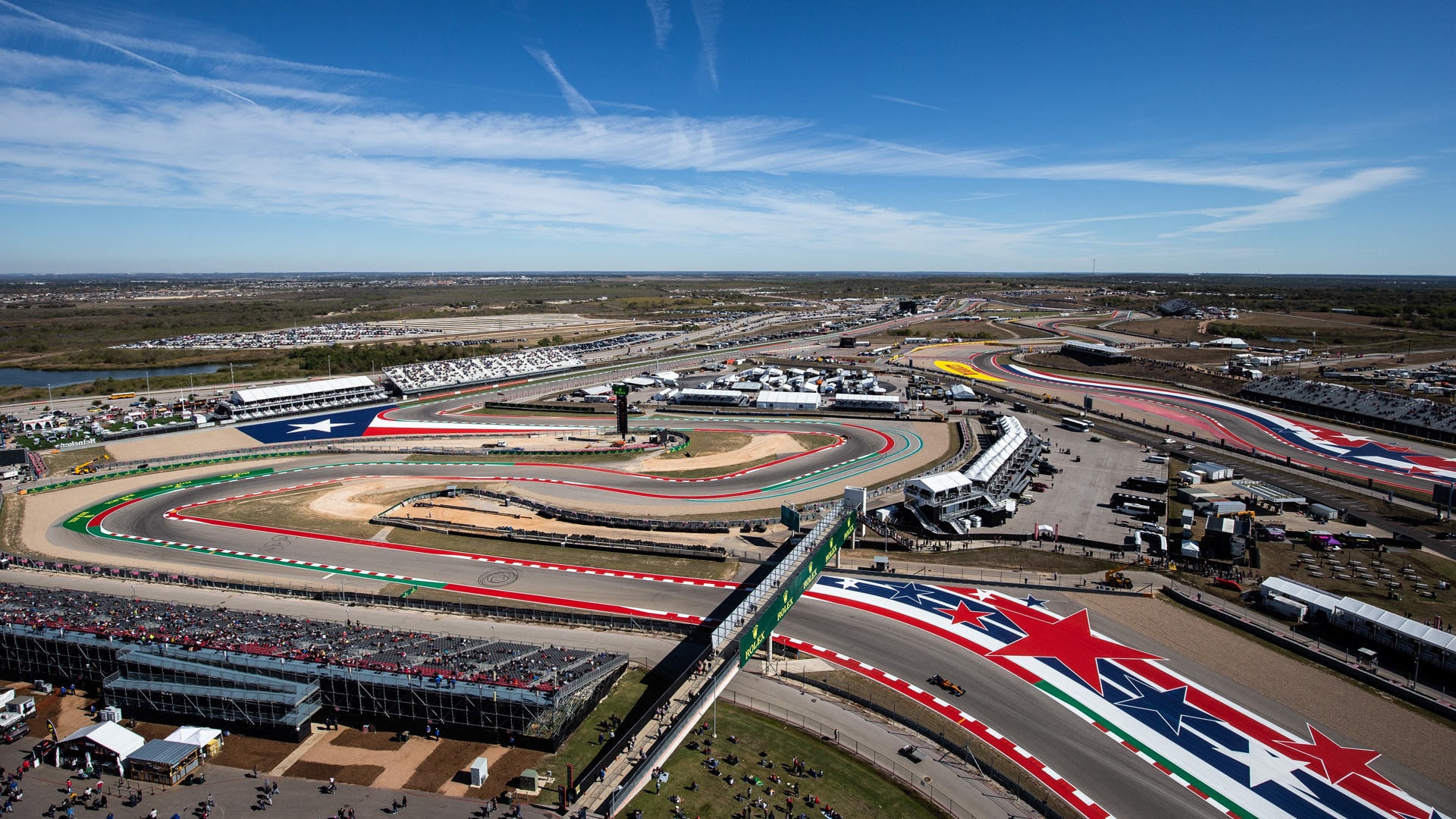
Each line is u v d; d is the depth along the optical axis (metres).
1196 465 116.50
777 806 45.47
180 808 45.72
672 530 95.56
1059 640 67.19
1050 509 101.25
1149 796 47.50
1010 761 50.78
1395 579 78.38
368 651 59.69
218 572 83.56
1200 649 65.44
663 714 51.00
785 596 63.38
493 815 44.62
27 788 47.53
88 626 62.78
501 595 77.81
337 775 48.88
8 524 98.69
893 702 57.75
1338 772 49.81
